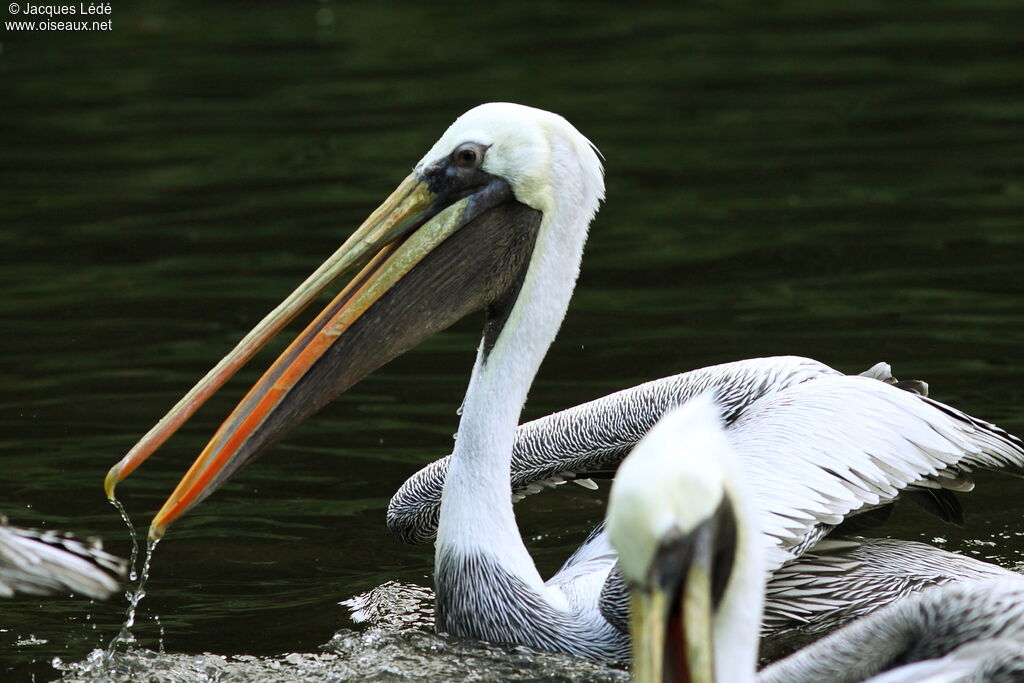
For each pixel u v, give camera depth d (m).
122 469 9.42
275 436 9.89
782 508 9.27
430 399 14.12
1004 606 7.22
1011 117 23.31
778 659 9.34
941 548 10.94
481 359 10.23
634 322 15.62
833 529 10.25
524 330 10.16
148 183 21.27
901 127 23.09
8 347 15.20
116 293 16.75
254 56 29.56
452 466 10.05
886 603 9.67
